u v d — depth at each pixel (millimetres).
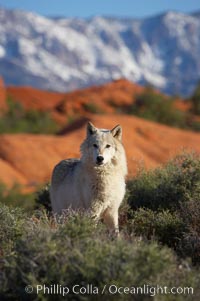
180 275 16281
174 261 16906
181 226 22266
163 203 25922
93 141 22766
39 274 16328
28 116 146500
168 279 15906
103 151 22328
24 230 19500
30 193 62312
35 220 21141
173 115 154500
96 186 22656
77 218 17797
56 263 16234
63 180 24797
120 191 23172
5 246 19188
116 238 17422
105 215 23359
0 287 16812
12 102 164500
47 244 16406
